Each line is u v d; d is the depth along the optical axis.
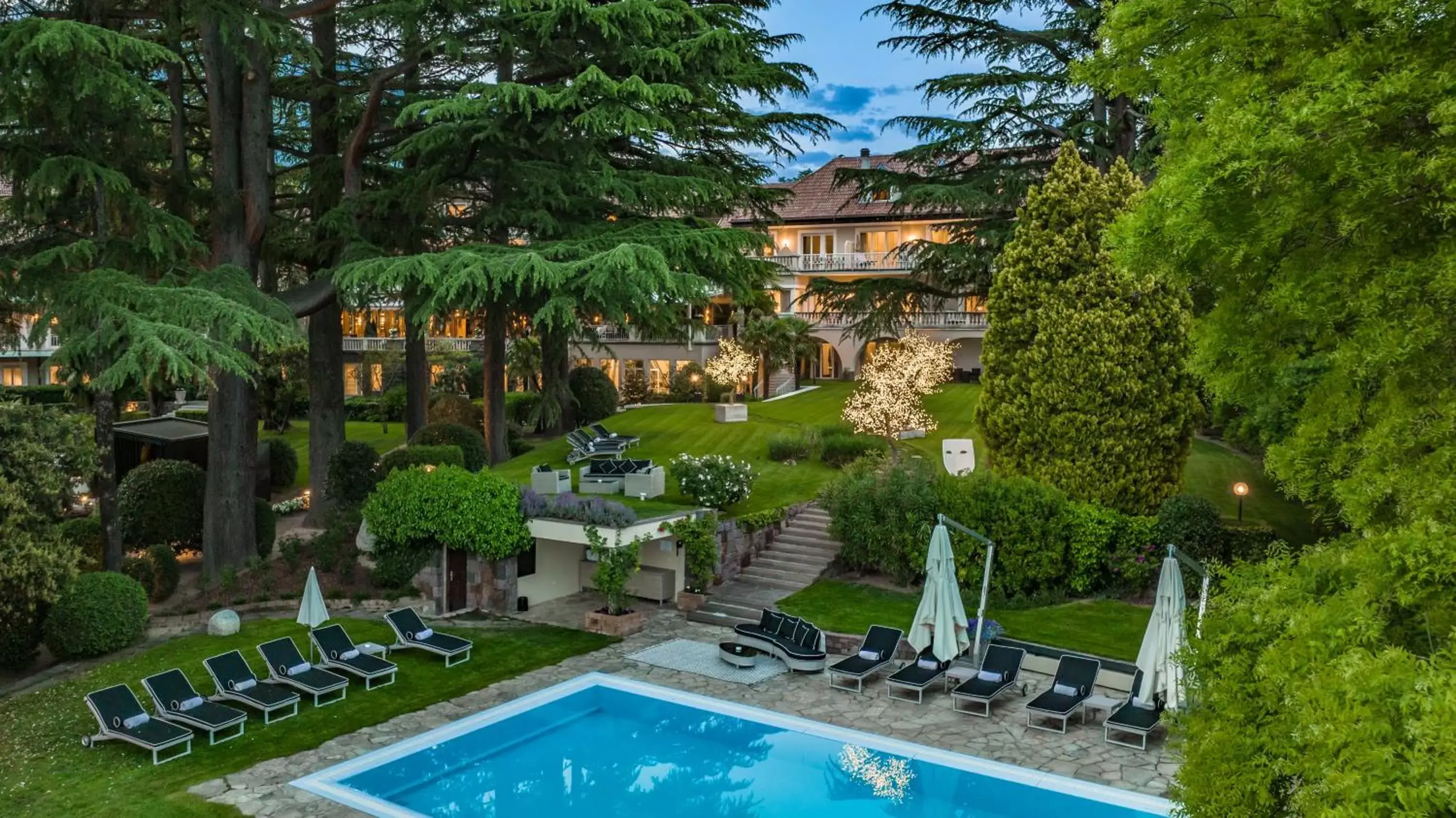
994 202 26.92
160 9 20.30
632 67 22.00
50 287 18.78
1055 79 26.42
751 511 26.03
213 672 16.48
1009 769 14.61
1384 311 7.68
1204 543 21.00
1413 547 6.49
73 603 18.50
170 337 17.17
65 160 17.47
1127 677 17.11
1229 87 8.70
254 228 24.09
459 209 31.16
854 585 23.56
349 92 26.27
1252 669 7.30
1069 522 21.53
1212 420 23.56
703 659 19.83
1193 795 7.15
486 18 21.25
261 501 25.55
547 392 34.66
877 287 29.33
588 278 19.83
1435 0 7.29
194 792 13.47
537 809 13.78
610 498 25.97
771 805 13.90
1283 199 8.01
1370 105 7.10
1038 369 22.34
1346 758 5.26
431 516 22.16
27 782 13.64
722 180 26.94
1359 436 8.50
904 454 29.84
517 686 18.14
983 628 19.36
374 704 17.05
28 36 16.12
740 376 38.06
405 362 52.75
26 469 17.53
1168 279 9.99
